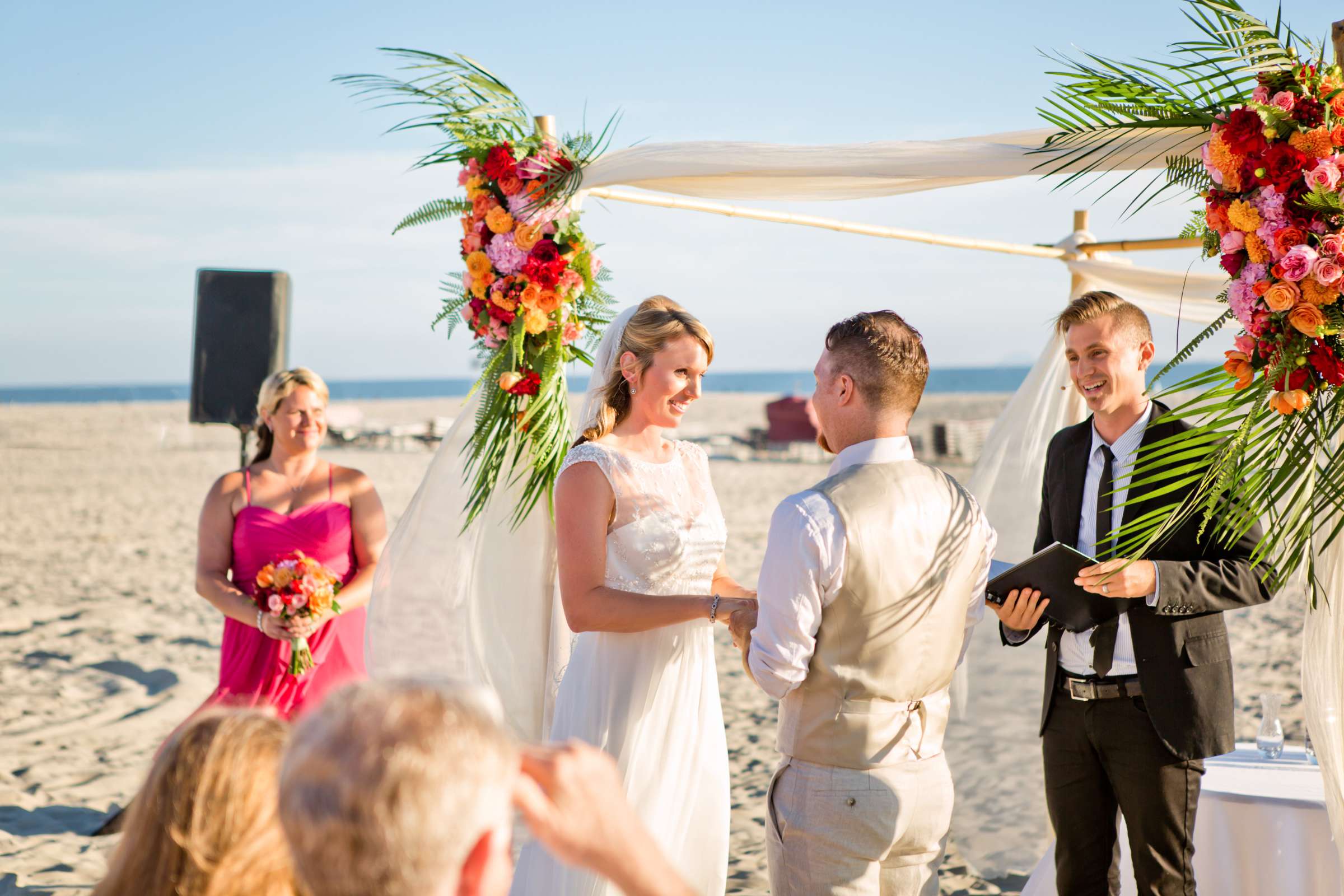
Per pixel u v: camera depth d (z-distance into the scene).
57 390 130.12
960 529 2.39
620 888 0.88
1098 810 3.02
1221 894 3.09
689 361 2.80
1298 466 2.30
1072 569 2.67
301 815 0.81
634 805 2.73
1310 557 2.39
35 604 9.33
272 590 3.71
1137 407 3.04
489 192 3.16
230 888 1.07
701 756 2.88
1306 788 3.14
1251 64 2.28
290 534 3.85
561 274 3.10
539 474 3.21
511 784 0.85
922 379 2.43
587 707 2.79
